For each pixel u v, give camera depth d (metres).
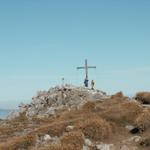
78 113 41.53
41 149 25.70
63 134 29.03
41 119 47.19
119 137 28.95
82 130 28.97
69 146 25.25
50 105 54.38
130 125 31.62
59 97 55.38
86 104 43.31
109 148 25.78
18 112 56.00
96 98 52.47
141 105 39.91
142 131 29.02
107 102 44.41
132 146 25.94
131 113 33.72
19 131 41.22
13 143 29.67
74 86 57.66
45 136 29.55
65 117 41.31
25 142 29.09
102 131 28.86
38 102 56.56
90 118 31.94
